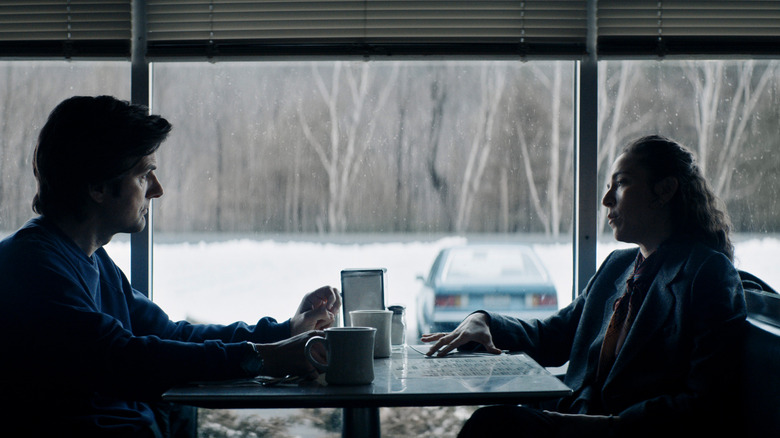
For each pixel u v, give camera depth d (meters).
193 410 1.71
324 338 1.29
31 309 1.29
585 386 1.68
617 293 1.76
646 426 1.37
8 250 1.36
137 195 1.51
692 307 1.49
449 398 1.17
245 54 2.13
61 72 2.29
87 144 1.43
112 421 1.39
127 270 2.18
